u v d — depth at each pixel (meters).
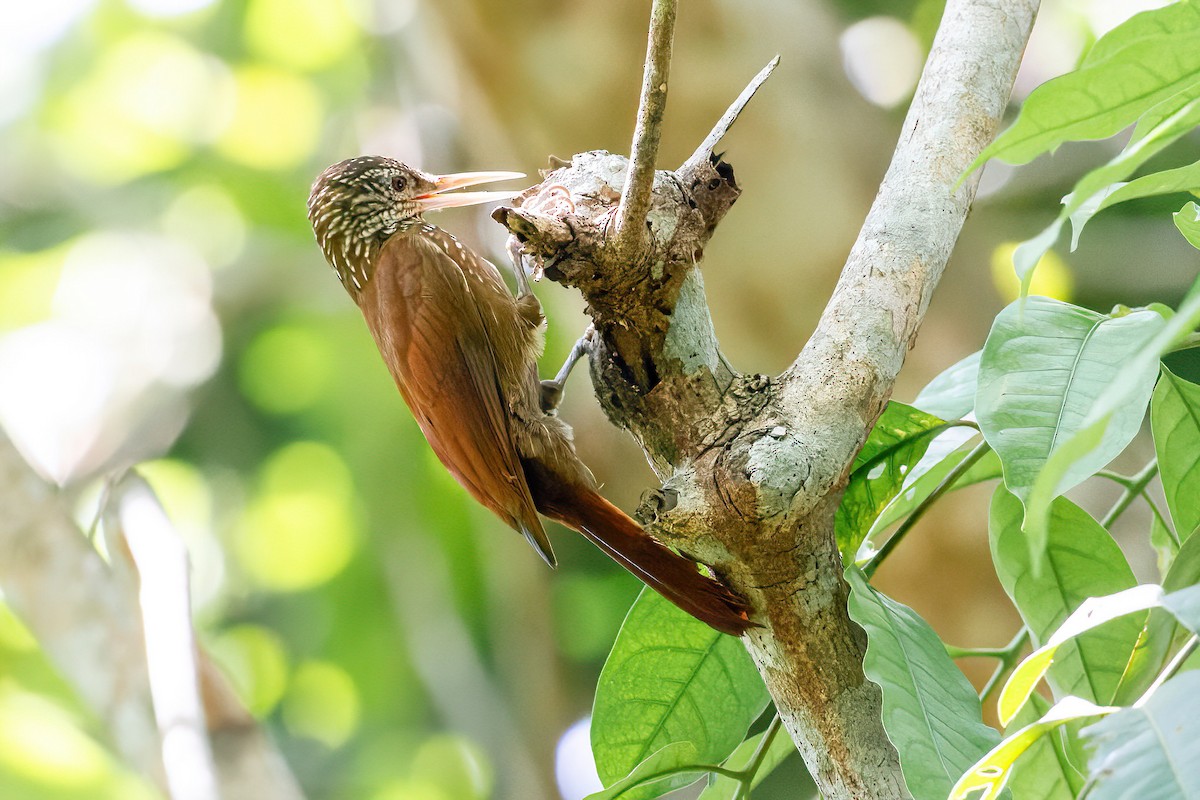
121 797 8.70
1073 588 4.84
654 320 4.49
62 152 16.98
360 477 13.83
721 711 5.18
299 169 16.69
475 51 10.66
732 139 10.52
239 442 14.88
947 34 5.02
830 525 4.39
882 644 4.04
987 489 9.57
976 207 11.45
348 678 14.30
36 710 9.20
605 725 5.18
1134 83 3.36
